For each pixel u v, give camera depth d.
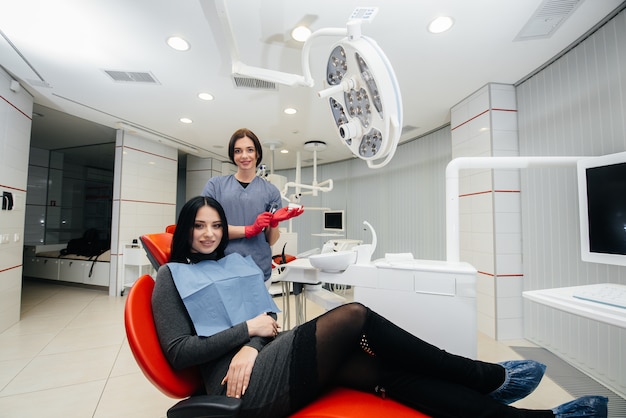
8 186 2.74
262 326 1.02
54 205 5.57
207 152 5.36
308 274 1.58
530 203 2.57
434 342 1.31
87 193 5.89
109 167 6.15
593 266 2.04
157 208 4.77
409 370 1.01
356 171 5.49
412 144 4.42
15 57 2.39
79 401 1.70
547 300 1.03
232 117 3.65
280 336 1.04
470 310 1.27
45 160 5.49
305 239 6.29
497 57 2.33
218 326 0.98
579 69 2.13
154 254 1.32
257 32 2.04
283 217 1.55
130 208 4.34
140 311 0.90
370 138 1.06
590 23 1.94
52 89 2.96
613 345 1.86
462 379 0.99
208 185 1.72
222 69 2.54
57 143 5.12
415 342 1.00
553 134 2.35
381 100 0.86
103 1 1.77
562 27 1.98
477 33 2.04
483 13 1.85
